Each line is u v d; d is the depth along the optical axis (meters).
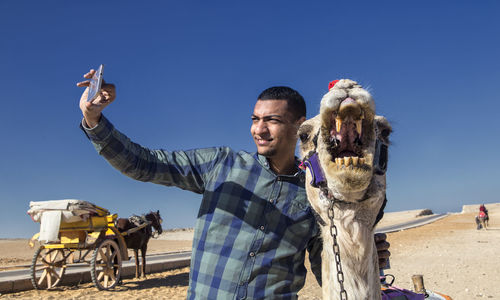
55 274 11.16
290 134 2.74
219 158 2.88
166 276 13.77
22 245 29.17
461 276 12.05
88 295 10.09
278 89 2.77
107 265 10.98
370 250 2.13
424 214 73.62
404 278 11.93
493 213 58.03
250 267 2.59
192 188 2.91
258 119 2.74
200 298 2.60
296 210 2.72
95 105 2.47
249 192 2.71
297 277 2.75
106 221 10.95
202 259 2.67
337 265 2.05
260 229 2.64
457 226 37.03
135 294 10.31
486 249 18.61
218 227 2.67
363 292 2.14
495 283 10.91
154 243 31.69
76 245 10.49
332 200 2.06
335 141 1.92
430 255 17.22
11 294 10.15
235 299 2.54
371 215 2.09
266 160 2.81
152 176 2.75
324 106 1.84
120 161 2.60
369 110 1.83
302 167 2.44
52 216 9.95
